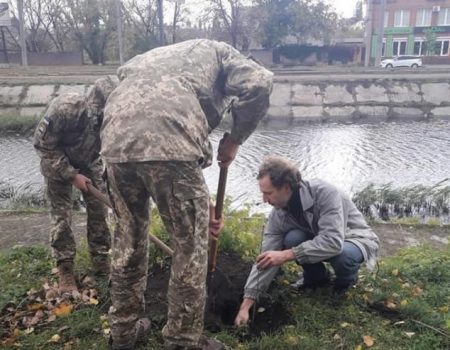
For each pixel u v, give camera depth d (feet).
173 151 7.13
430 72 85.15
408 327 9.62
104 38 123.65
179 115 7.25
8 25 121.19
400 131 55.01
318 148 43.68
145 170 7.28
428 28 138.62
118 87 7.63
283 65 123.24
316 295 10.76
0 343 9.36
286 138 49.96
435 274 12.01
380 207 24.97
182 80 7.57
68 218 11.09
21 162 39.19
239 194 27.84
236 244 12.60
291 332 9.46
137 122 7.17
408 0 138.00
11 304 11.05
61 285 11.32
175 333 7.98
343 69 102.94
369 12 135.95
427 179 32.22
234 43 123.65
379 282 11.55
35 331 9.90
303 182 10.12
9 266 13.25
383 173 34.01
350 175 33.55
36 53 123.44
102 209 11.61
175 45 8.32
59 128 10.05
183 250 7.70
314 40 139.44
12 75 81.35
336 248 9.61
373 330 9.46
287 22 120.88
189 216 7.53
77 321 10.04
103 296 11.09
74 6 121.70
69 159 10.68
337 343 9.12
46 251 14.32
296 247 9.68
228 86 8.16
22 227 18.79
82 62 125.18
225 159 8.98
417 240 17.15
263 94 8.00
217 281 11.05
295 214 10.22
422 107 71.87
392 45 142.41
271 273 9.98
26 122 57.62
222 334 9.41
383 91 74.69
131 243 8.02
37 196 27.09
